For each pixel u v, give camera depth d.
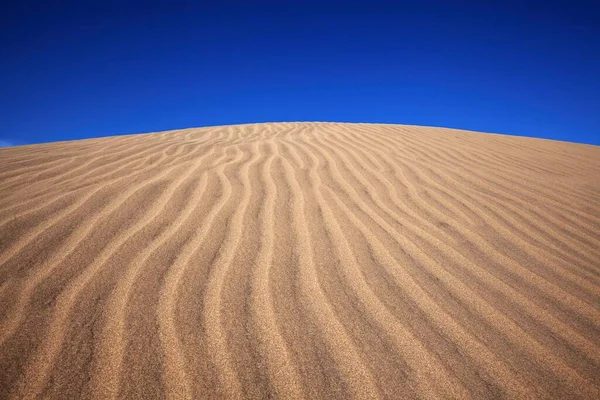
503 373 1.46
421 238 2.70
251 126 8.52
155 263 2.10
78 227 2.48
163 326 1.61
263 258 2.25
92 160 4.28
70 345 1.47
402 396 1.33
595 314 1.90
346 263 2.27
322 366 1.45
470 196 3.71
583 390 1.40
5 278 1.88
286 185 3.66
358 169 4.44
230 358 1.46
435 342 1.62
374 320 1.74
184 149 5.06
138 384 1.31
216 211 2.90
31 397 1.24
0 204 2.80
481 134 8.07
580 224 3.17
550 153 6.26
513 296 2.02
